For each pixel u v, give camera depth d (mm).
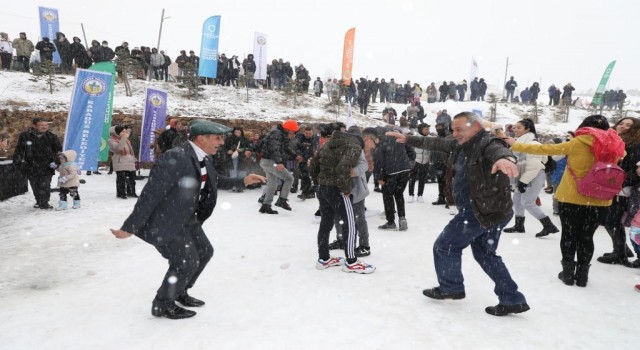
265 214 7258
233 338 2811
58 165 7340
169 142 7957
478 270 4324
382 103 26688
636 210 4375
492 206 2932
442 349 2717
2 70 17016
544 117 24750
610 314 3350
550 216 7691
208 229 6070
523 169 5773
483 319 3197
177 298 3314
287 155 7816
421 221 6938
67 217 6738
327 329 2967
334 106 20688
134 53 19266
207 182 3084
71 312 3219
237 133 9867
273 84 22578
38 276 4094
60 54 17672
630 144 4387
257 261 4574
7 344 2719
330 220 4324
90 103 9484
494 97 24250
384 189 6133
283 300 3488
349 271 4223
